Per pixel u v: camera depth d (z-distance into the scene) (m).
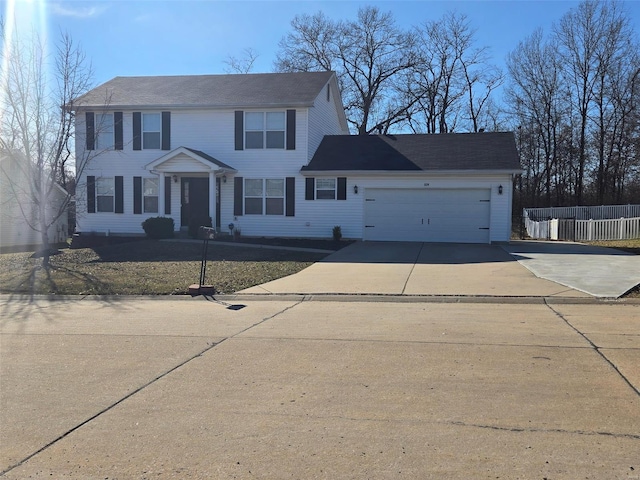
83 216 23.41
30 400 4.86
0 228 24.11
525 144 43.56
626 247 19.03
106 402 4.80
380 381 5.26
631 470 3.47
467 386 5.07
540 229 28.52
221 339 7.09
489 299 9.82
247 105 21.89
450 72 44.66
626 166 38.84
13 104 16.42
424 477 3.42
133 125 22.84
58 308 9.77
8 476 3.51
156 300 10.55
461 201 20.91
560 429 4.09
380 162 21.75
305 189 22.02
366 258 16.16
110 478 3.48
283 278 12.60
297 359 6.07
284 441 3.97
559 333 7.11
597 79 39.66
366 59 44.41
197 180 22.70
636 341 6.62
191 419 4.39
